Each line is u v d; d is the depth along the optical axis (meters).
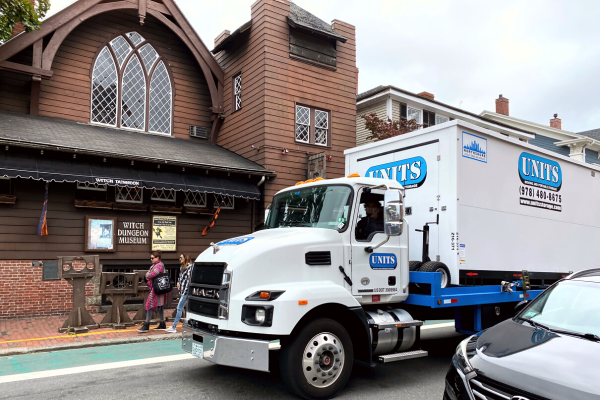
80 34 13.19
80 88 13.09
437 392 5.43
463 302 6.18
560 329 4.03
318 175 13.94
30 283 10.44
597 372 3.06
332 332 5.11
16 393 5.25
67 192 11.02
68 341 8.02
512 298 6.96
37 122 11.60
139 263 11.85
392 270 5.88
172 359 6.93
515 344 3.76
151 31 14.51
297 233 5.49
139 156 10.82
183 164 11.46
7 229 10.21
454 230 6.14
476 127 6.56
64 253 10.86
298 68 14.68
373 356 5.57
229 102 15.59
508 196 7.05
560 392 2.94
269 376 5.97
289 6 14.69
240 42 15.29
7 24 10.75
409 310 6.43
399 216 5.24
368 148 7.66
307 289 4.91
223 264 5.04
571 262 8.23
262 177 13.20
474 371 3.50
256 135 14.07
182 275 9.24
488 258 6.60
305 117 14.88
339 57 15.79
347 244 5.49
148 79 14.42
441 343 8.62
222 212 13.43
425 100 20.09
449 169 6.29
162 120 14.73
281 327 4.64
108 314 9.41
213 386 5.51
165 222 12.31
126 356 7.16
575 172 8.62
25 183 10.50
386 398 5.18
